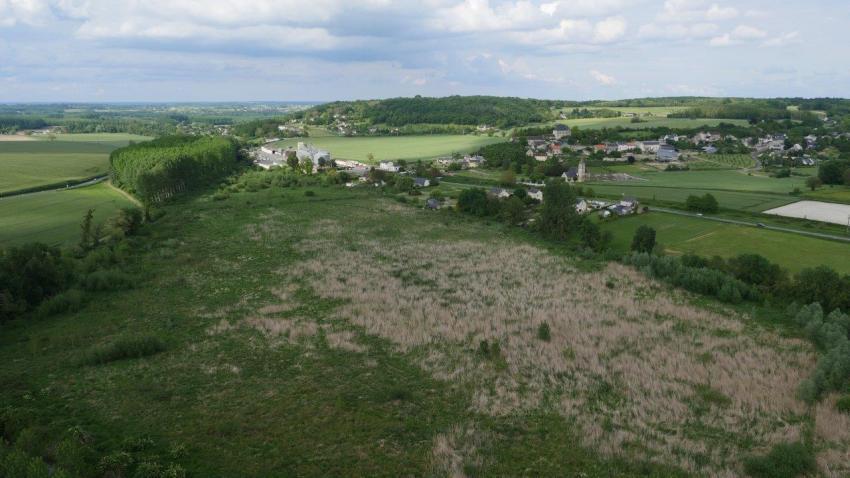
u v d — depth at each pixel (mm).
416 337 56125
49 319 59531
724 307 67750
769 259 84938
